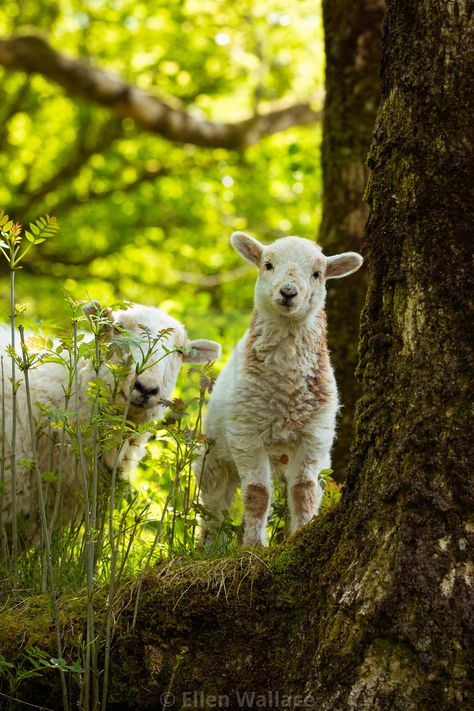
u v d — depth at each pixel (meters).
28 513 7.79
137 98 20.12
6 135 29.25
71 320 6.18
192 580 5.87
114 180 29.30
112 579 5.59
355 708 5.07
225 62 26.70
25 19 27.69
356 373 5.91
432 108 5.49
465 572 5.09
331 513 5.84
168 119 20.53
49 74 19.67
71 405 7.87
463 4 5.44
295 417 7.70
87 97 20.17
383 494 5.42
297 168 17.05
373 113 11.13
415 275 5.52
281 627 5.69
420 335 5.48
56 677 5.85
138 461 8.16
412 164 5.56
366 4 11.16
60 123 29.88
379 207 5.75
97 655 5.82
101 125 28.77
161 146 28.97
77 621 5.93
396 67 5.71
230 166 27.67
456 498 5.20
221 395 8.36
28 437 7.74
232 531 7.32
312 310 7.82
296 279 7.71
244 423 7.75
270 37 24.56
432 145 5.48
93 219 28.91
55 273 28.86
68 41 28.08
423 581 5.11
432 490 5.23
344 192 11.16
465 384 5.31
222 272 30.52
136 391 7.47
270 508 8.45
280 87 26.17
